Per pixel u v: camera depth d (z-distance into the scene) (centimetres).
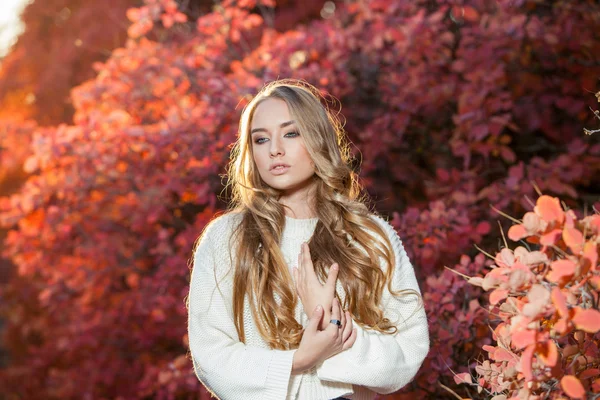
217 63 548
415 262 389
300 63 552
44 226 549
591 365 184
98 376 584
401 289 217
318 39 562
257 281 210
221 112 485
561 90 512
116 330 560
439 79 524
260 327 208
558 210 170
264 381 198
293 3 782
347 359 202
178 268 489
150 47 558
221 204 510
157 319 507
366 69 546
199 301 210
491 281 178
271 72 515
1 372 736
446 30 554
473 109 457
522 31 477
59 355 700
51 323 707
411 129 539
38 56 956
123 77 534
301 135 217
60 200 555
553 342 174
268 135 219
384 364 203
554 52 491
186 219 535
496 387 204
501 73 461
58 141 514
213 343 207
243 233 215
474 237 388
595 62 479
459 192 438
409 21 524
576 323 158
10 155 781
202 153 480
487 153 463
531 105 516
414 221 395
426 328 217
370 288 213
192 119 485
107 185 523
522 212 457
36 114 930
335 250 215
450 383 316
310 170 220
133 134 490
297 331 209
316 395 206
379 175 557
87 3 892
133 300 537
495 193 434
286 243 220
